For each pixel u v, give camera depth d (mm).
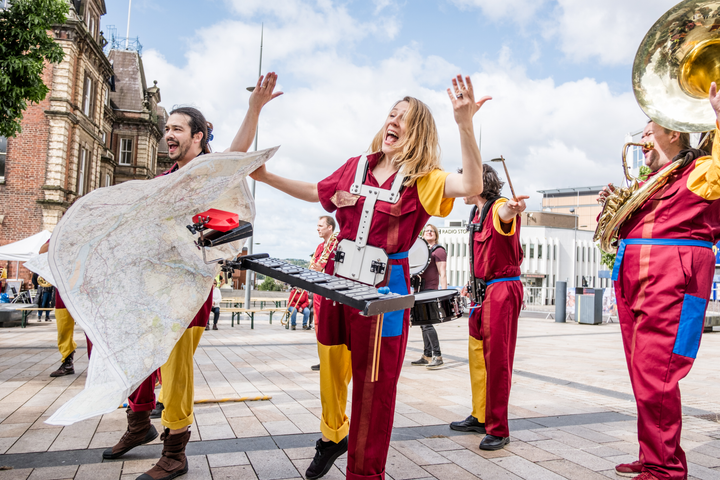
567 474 2596
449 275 62469
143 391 2701
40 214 24172
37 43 12539
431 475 2572
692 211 2379
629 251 2537
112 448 2717
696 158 2420
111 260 1968
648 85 2477
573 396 4551
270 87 2367
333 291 1554
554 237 68250
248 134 2426
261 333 11234
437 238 6355
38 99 12570
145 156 36406
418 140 2072
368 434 1921
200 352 7602
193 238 2121
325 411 2438
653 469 2324
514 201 2902
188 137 2686
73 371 5281
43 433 3158
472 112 1827
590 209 97750
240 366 6176
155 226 2041
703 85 2373
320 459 2438
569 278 68875
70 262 1885
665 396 2318
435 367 6293
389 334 1974
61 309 5133
